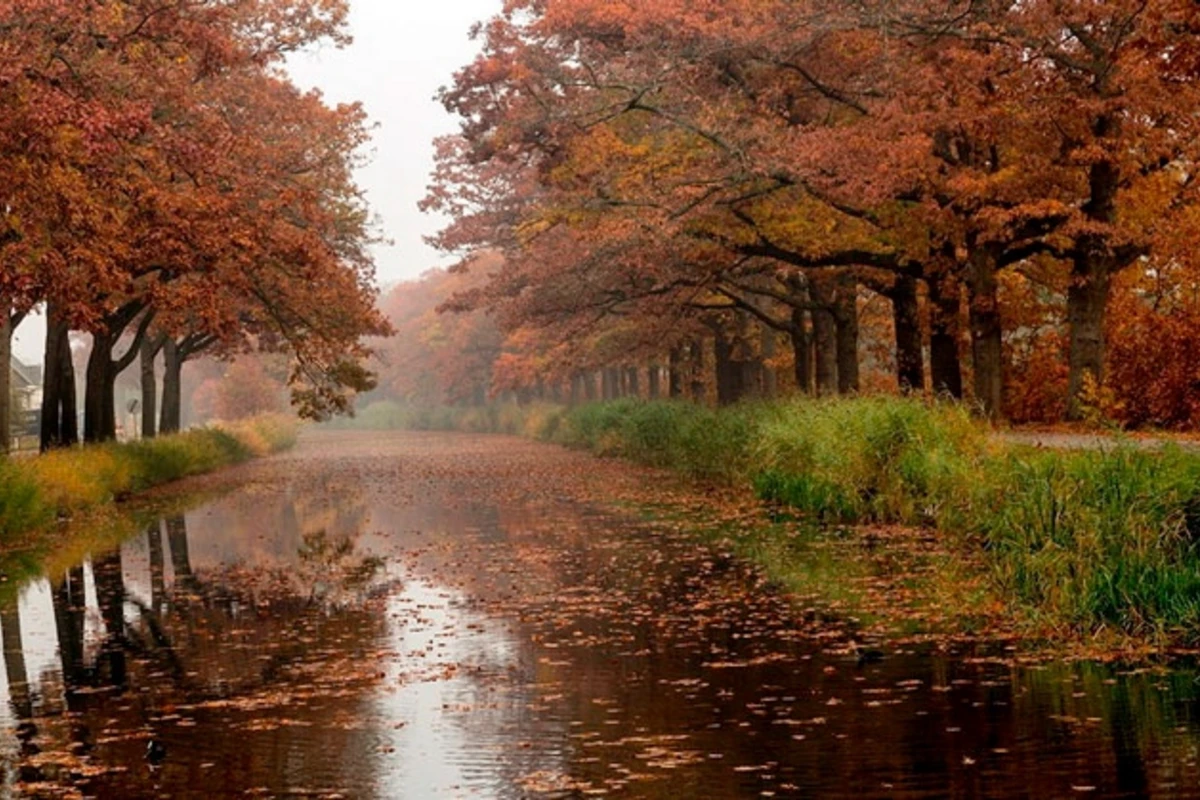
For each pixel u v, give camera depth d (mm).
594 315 42156
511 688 12094
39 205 20703
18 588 19797
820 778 8898
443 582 19141
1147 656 12414
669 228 29906
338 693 12164
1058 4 25406
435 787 9047
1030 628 13734
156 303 26344
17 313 31375
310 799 8883
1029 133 28047
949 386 30828
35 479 27391
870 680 11805
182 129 27406
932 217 27266
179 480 46312
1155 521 13391
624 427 48188
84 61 22969
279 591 18953
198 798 8984
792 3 28188
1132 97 25703
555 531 25312
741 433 31250
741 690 11617
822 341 38750
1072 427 27828
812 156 26734
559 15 29453
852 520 23797
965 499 19500
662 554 20969
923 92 27000
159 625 16391
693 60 28500
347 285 39688
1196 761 9039
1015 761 9156
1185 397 27875
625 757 9594
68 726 11281
